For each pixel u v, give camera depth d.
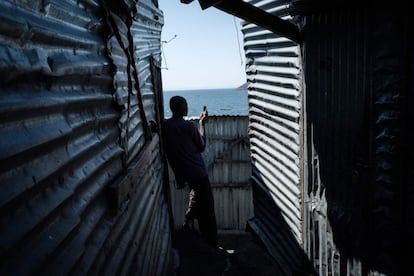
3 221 1.03
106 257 1.92
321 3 3.28
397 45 2.47
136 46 3.83
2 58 1.10
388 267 2.74
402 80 2.46
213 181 8.45
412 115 2.41
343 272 3.39
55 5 1.60
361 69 2.87
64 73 1.59
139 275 2.72
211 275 5.48
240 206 8.55
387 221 2.71
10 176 1.09
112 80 2.48
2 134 1.08
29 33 1.31
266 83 5.12
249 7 3.68
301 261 4.35
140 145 3.70
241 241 7.31
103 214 2.01
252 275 5.38
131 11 3.26
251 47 5.57
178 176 5.67
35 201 1.23
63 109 1.59
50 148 1.40
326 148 3.51
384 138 2.66
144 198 3.43
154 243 3.80
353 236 3.16
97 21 2.28
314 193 3.87
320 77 3.54
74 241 1.51
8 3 1.21
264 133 5.45
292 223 4.63
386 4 2.54
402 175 2.53
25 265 1.07
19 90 1.23
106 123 2.32
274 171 5.15
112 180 2.27
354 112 3.00
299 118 4.12
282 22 3.81
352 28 2.96
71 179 1.59
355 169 3.05
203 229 6.02
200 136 5.53
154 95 5.48
